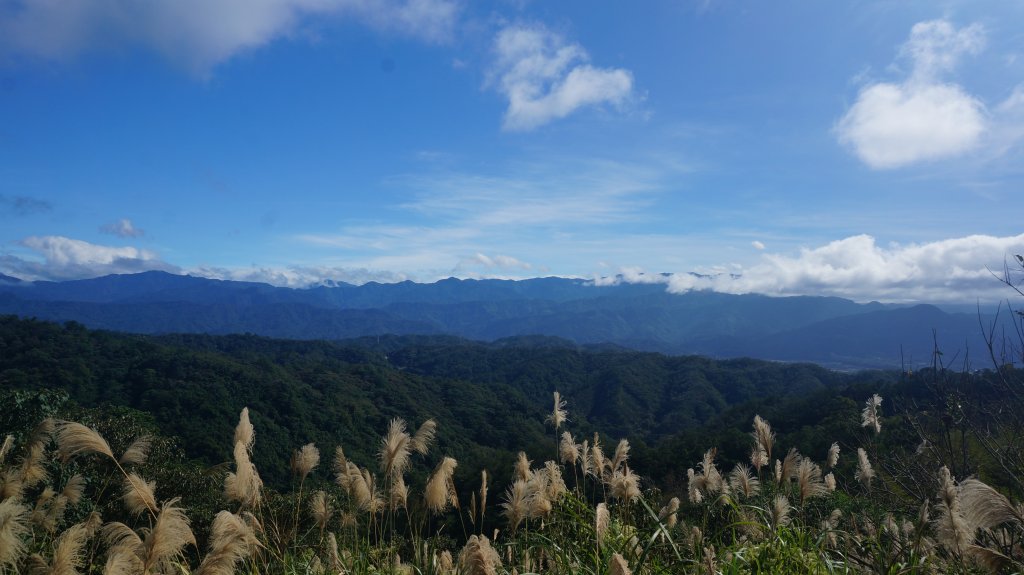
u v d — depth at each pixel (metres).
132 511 3.82
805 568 4.02
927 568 3.92
